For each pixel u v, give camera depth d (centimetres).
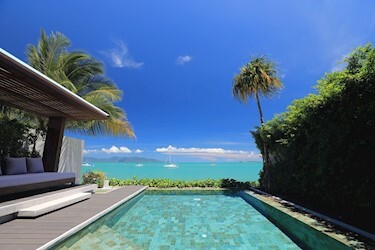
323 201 611
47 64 1010
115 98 1125
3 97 642
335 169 511
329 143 525
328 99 508
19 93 608
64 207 576
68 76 1062
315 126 591
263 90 1129
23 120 981
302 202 722
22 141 838
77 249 371
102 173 1171
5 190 455
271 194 922
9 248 306
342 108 474
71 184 831
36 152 898
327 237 391
